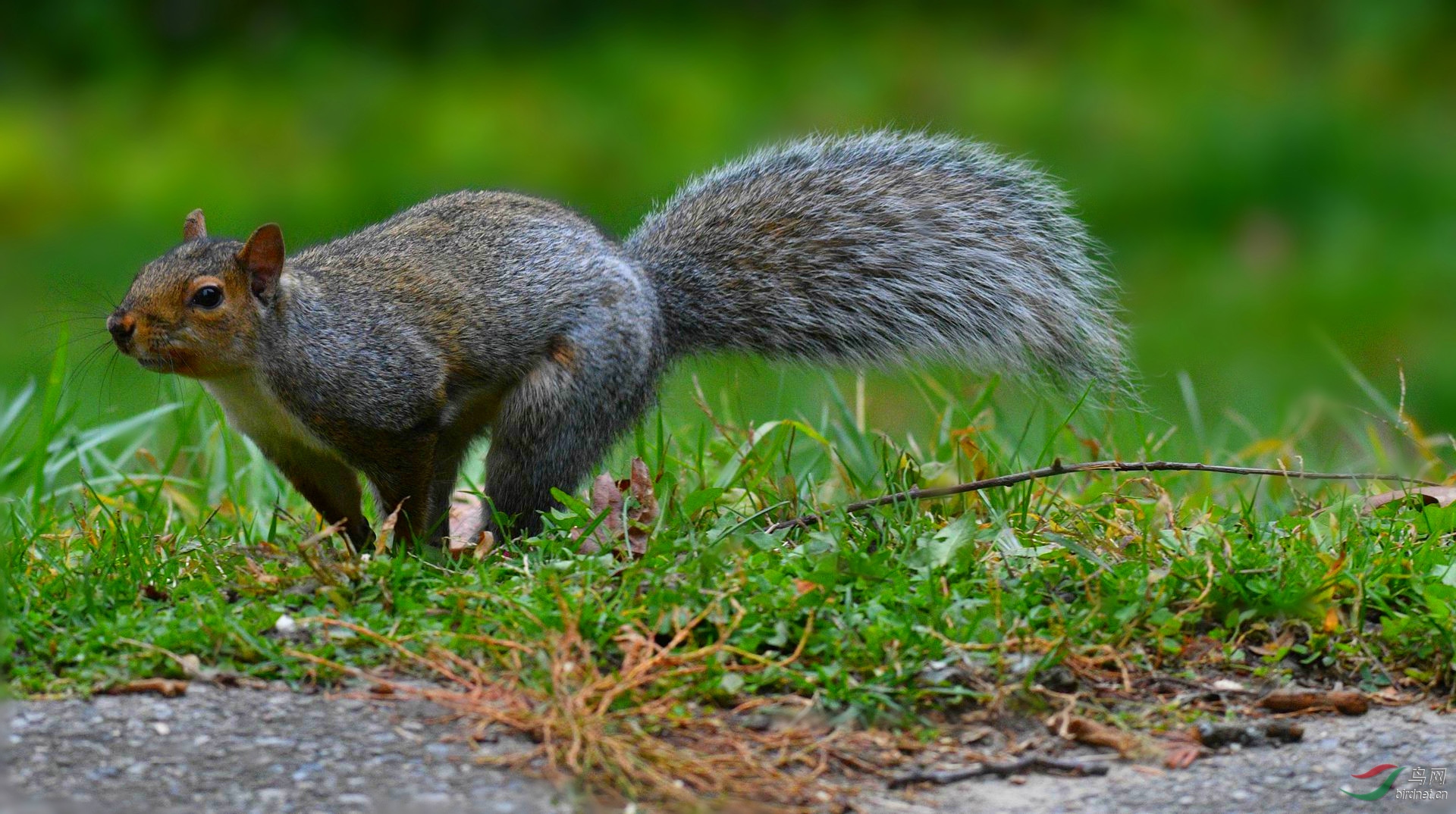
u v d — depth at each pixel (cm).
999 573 806
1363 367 1866
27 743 645
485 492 1020
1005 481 902
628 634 722
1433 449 1198
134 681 696
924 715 702
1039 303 1094
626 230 1296
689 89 2430
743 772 645
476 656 726
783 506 921
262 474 1113
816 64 2533
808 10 2706
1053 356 1099
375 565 805
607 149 2341
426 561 870
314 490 983
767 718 688
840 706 694
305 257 985
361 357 938
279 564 837
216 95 2419
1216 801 640
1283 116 2466
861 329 1088
